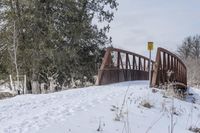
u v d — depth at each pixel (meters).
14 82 28.36
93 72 31.22
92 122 9.01
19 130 8.11
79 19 30.59
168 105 13.02
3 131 8.07
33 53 27.73
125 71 23.91
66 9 29.92
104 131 8.48
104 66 19.61
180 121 11.25
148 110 11.41
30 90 28.38
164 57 20.16
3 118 9.57
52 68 28.45
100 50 31.86
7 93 22.19
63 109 10.33
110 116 9.73
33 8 28.69
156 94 14.72
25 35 29.00
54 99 12.48
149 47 18.75
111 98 12.55
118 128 8.88
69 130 8.16
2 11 29.42
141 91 15.03
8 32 28.55
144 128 9.35
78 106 10.78
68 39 29.86
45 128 8.16
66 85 30.16
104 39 32.09
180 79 26.41
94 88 16.12
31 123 8.70
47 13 29.70
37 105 11.33
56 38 28.81
